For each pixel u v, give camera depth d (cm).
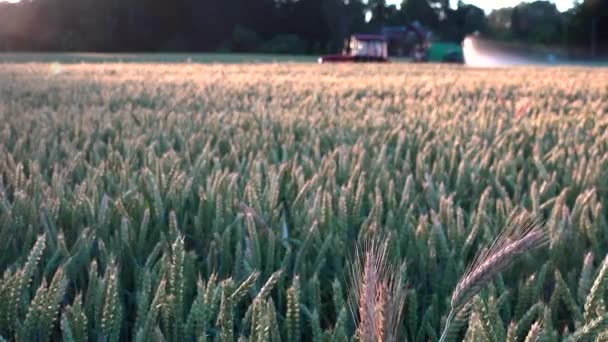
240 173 412
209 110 884
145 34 9112
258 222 269
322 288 255
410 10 10675
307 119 716
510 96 1159
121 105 938
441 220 297
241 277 241
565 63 7006
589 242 288
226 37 9312
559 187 395
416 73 2216
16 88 1220
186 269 238
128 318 241
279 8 9306
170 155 432
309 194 350
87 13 9019
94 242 281
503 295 205
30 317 188
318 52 8700
